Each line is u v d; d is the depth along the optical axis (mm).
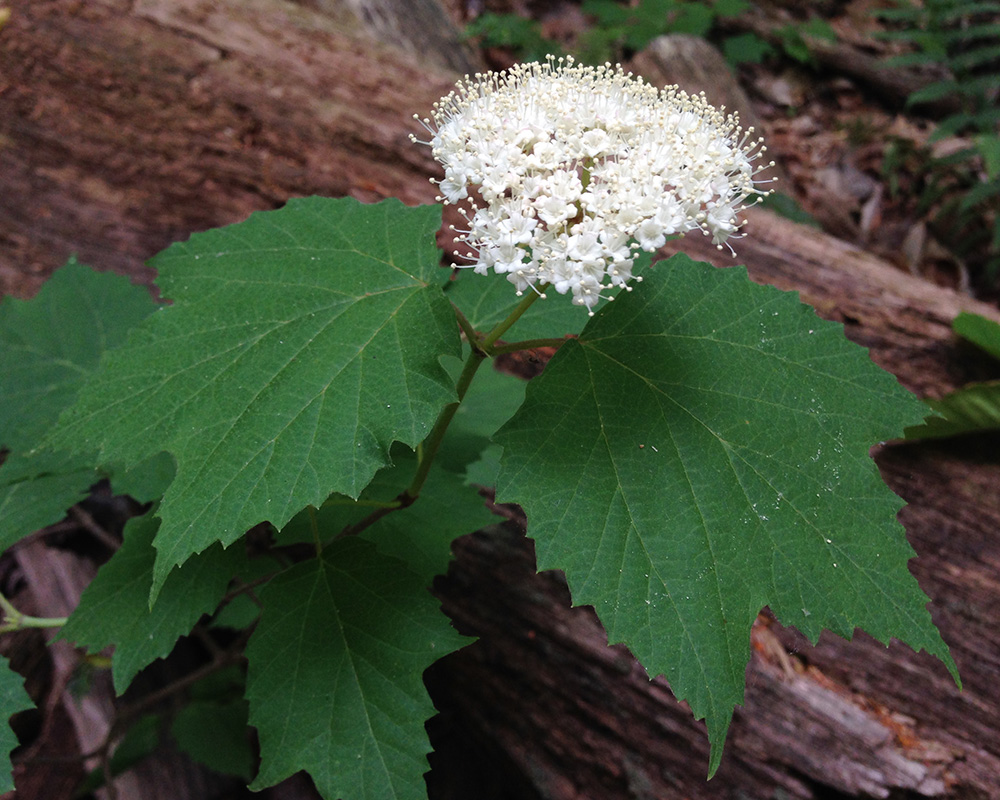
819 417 173
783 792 271
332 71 366
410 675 183
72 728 334
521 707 300
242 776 319
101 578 194
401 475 229
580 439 169
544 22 633
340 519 219
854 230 527
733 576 161
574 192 160
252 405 168
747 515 165
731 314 182
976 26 572
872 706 281
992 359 317
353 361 169
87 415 176
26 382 269
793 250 342
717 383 175
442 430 194
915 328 324
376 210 201
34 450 177
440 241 350
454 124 183
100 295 286
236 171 366
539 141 166
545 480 165
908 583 162
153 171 371
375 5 472
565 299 215
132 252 377
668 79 537
